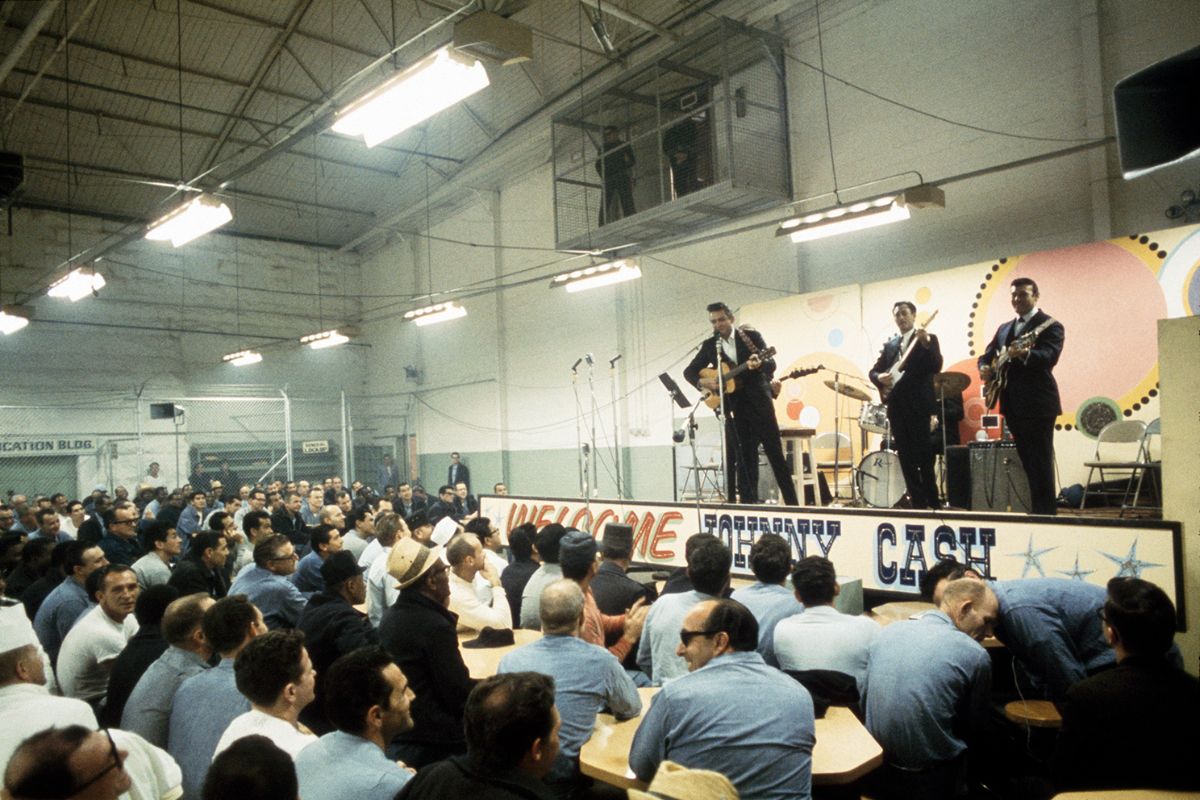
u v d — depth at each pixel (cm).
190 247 1556
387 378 1731
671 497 1062
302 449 1620
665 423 1077
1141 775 204
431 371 1589
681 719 213
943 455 669
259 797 133
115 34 999
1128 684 209
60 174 1281
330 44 1074
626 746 257
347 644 326
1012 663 356
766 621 311
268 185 1452
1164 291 607
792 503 604
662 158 962
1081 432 647
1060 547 363
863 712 281
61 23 951
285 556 445
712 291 1012
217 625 256
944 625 269
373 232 1631
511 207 1365
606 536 401
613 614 380
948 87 779
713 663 222
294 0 986
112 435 1437
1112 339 632
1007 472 549
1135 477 586
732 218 973
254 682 215
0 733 220
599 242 1069
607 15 992
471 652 376
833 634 280
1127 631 214
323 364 1728
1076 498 604
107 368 1445
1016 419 487
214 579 544
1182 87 156
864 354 800
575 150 1197
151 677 273
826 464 787
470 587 413
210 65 1083
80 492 1397
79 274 894
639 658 337
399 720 206
